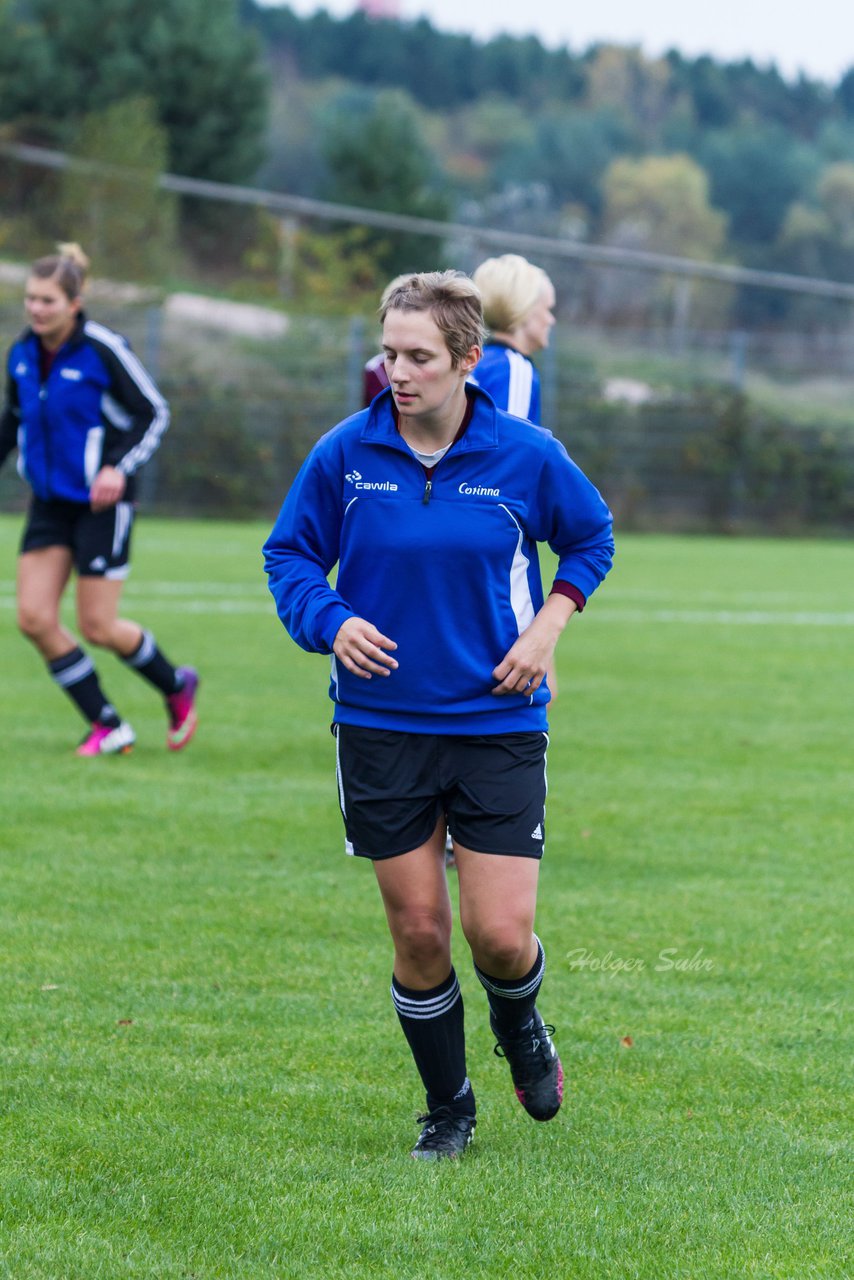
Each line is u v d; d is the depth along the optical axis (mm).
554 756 27891
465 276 11414
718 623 50188
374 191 153125
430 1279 9727
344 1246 10164
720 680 37719
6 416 26109
